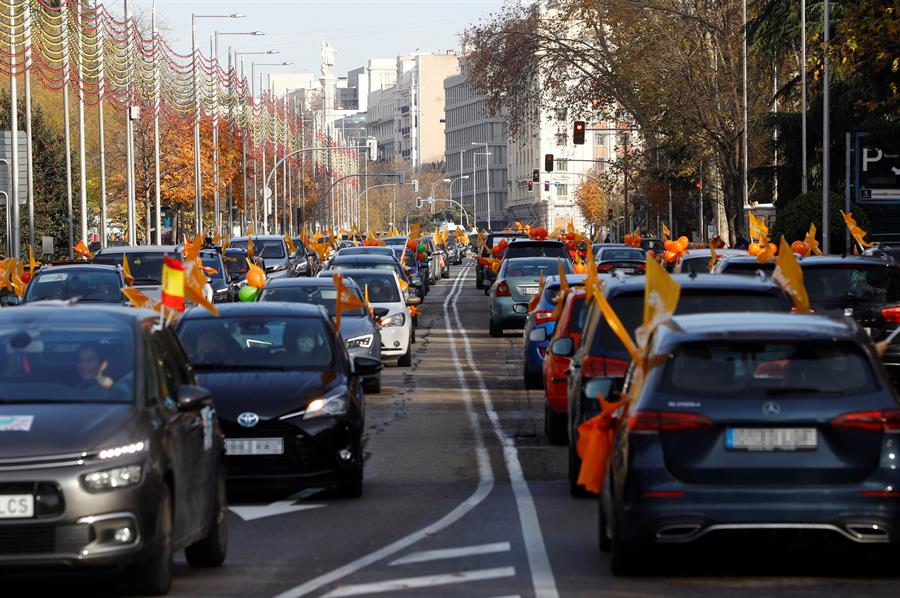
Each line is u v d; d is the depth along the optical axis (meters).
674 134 172.25
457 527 30.70
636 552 24.56
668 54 166.25
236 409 34.34
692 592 23.73
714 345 24.19
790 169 141.25
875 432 23.48
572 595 23.59
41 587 24.97
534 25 199.25
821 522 23.23
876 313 49.44
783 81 169.12
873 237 128.62
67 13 139.25
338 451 34.44
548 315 59.44
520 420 51.00
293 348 37.94
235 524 31.72
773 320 25.03
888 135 111.50
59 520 21.94
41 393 24.22
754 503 23.28
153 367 25.34
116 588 24.55
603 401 25.69
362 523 31.55
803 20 125.38
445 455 42.62
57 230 184.12
